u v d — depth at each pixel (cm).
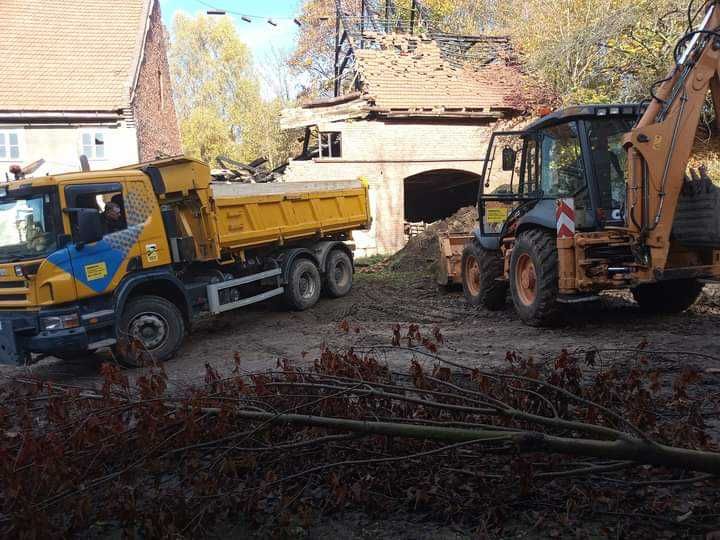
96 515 323
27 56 1862
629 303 934
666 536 300
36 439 338
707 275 718
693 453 279
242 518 338
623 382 414
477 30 2955
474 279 1015
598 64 1895
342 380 382
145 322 782
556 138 820
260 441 358
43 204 713
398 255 1571
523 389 370
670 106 696
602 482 343
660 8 1641
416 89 1875
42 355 743
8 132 1720
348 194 1210
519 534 311
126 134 1780
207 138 3709
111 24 2028
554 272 771
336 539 319
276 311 1084
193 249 862
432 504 337
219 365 746
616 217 764
